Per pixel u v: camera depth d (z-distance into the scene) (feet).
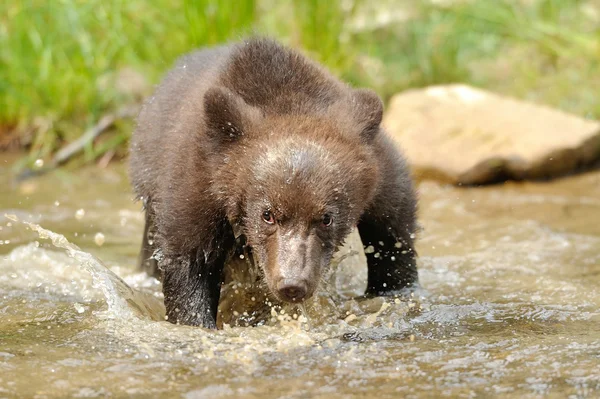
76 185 59.93
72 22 67.51
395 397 27.17
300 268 30.35
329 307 36.65
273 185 31.09
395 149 36.70
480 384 28.14
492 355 30.71
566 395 27.20
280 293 30.35
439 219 51.83
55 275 41.63
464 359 30.32
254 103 34.53
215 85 35.40
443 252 45.47
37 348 31.45
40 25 68.85
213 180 32.78
